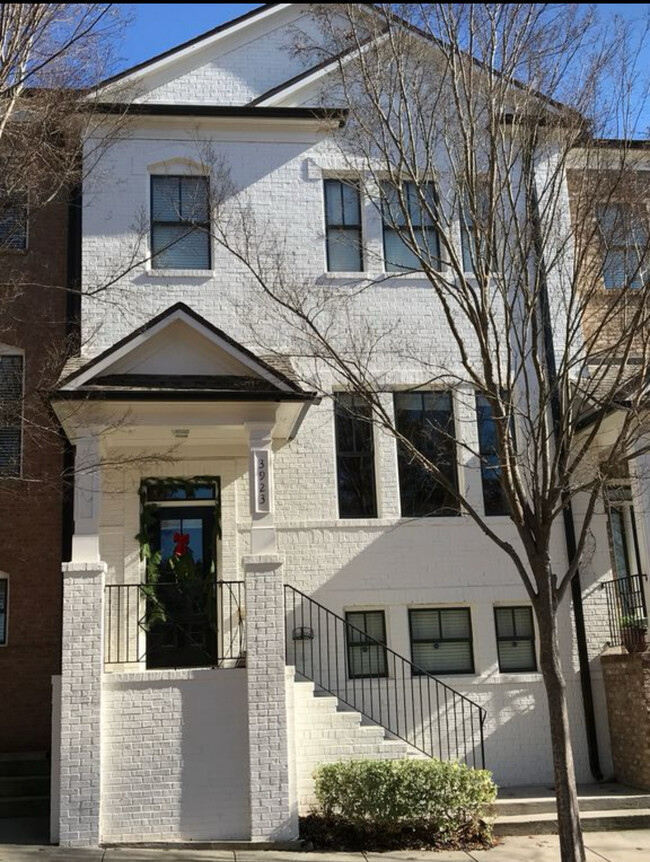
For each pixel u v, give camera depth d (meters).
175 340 11.76
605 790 12.28
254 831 10.40
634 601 13.36
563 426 9.43
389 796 10.34
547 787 12.68
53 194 11.19
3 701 13.36
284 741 10.63
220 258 14.02
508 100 10.44
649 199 10.48
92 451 11.17
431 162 10.48
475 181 10.10
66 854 9.86
